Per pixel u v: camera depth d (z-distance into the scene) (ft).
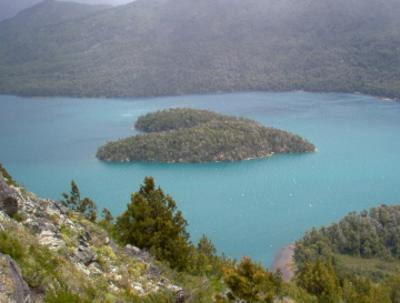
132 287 85.71
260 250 548.72
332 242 558.56
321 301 229.66
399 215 609.83
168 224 144.15
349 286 275.80
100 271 83.25
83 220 105.40
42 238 79.20
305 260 463.01
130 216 148.15
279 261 514.27
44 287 61.57
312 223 634.84
